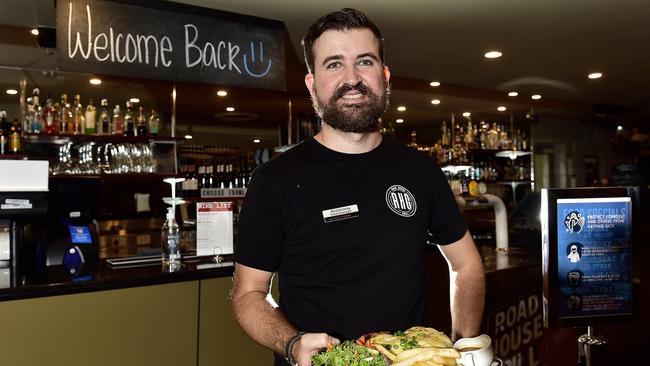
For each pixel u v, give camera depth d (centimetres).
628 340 394
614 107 757
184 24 326
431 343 104
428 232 153
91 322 248
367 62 130
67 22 293
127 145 500
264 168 135
